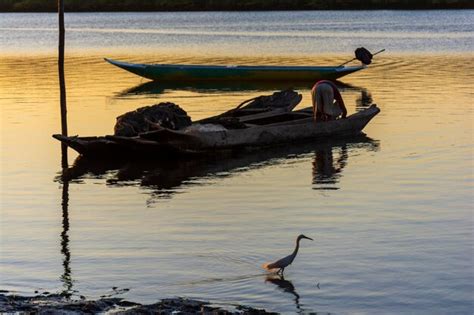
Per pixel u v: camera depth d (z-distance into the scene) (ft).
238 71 176.45
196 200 78.69
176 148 97.91
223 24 382.42
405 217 70.69
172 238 65.98
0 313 48.73
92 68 206.49
